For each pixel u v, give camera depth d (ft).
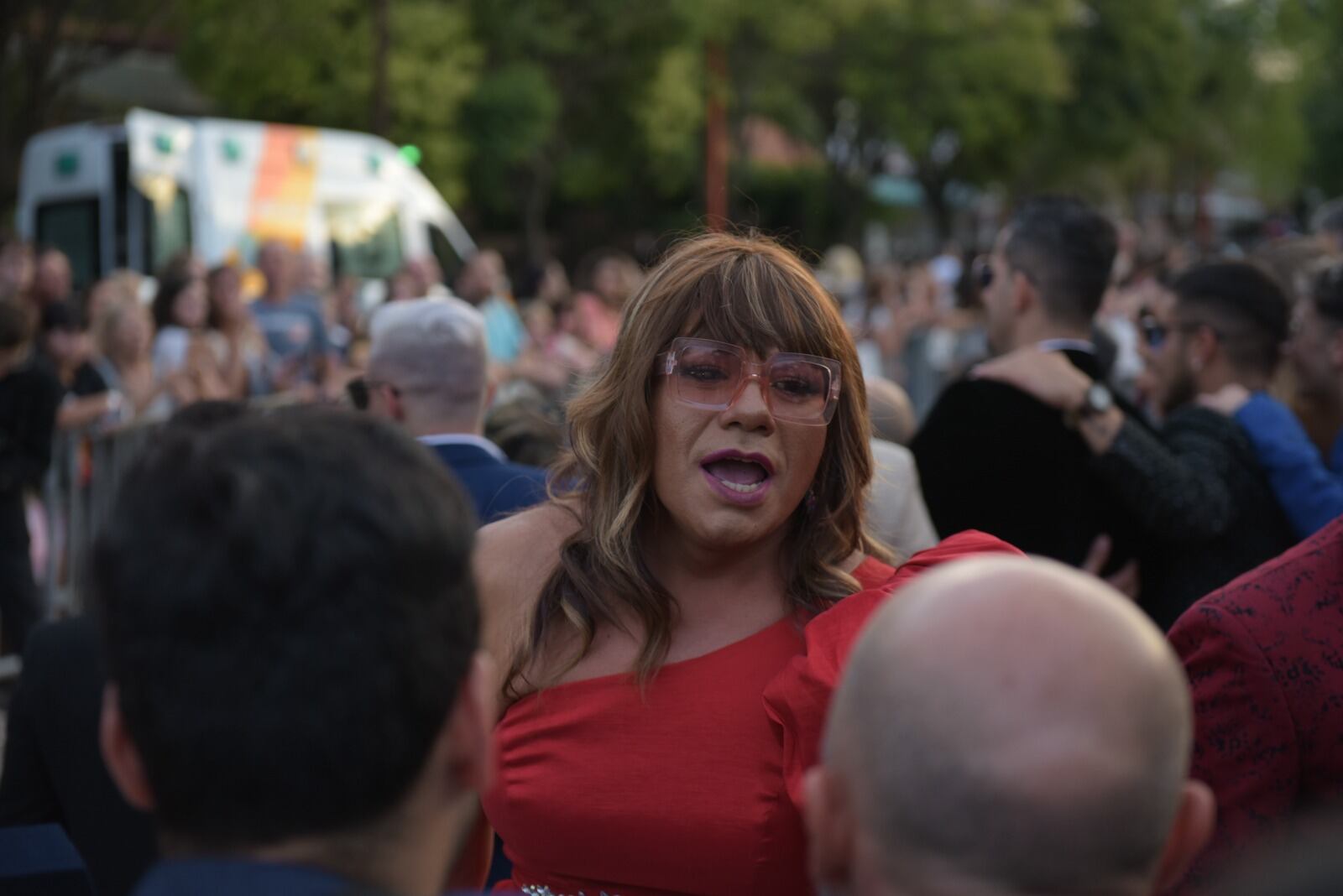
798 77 107.55
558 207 109.50
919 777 3.08
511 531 6.68
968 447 10.57
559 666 6.33
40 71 54.13
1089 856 3.01
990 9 110.52
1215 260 11.76
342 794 3.24
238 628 3.21
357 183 38.40
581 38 87.25
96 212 38.09
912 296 38.83
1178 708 3.16
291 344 29.30
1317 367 11.47
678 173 96.17
